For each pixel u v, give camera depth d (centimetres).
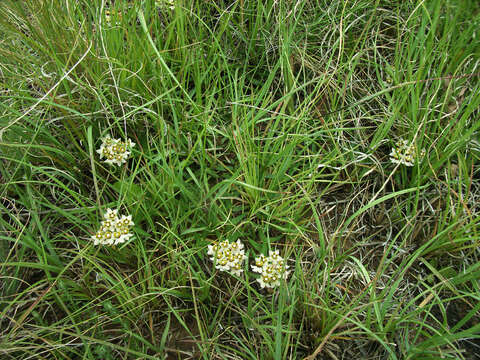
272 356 39
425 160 48
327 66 48
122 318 42
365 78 58
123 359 40
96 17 48
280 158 48
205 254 46
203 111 51
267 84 50
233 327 42
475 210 48
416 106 49
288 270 45
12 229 43
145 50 48
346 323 41
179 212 46
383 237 48
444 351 37
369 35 59
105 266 45
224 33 59
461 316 43
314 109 55
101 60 45
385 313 40
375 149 52
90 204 49
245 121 46
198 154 50
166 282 44
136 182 50
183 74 52
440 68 50
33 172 48
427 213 49
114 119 49
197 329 43
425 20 49
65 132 50
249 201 47
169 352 41
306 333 41
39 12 49
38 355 38
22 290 44
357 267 45
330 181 46
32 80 50
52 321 43
